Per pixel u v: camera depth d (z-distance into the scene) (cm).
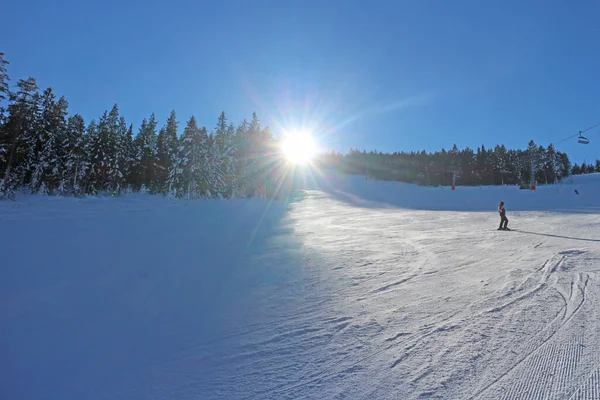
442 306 521
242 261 838
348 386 310
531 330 423
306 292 595
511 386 304
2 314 462
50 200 2598
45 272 676
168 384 312
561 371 328
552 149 8406
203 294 573
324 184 7525
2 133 2761
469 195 4591
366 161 10662
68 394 294
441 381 315
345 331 431
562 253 928
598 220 1794
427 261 868
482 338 404
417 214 2573
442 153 9400
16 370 328
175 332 423
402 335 417
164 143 4262
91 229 1318
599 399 284
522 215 2238
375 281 670
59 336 404
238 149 4216
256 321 462
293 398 294
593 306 505
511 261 855
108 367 339
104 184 3438
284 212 2777
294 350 380
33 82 2895
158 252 920
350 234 1461
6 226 1294
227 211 2567
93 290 578
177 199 3409
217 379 322
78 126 3359
